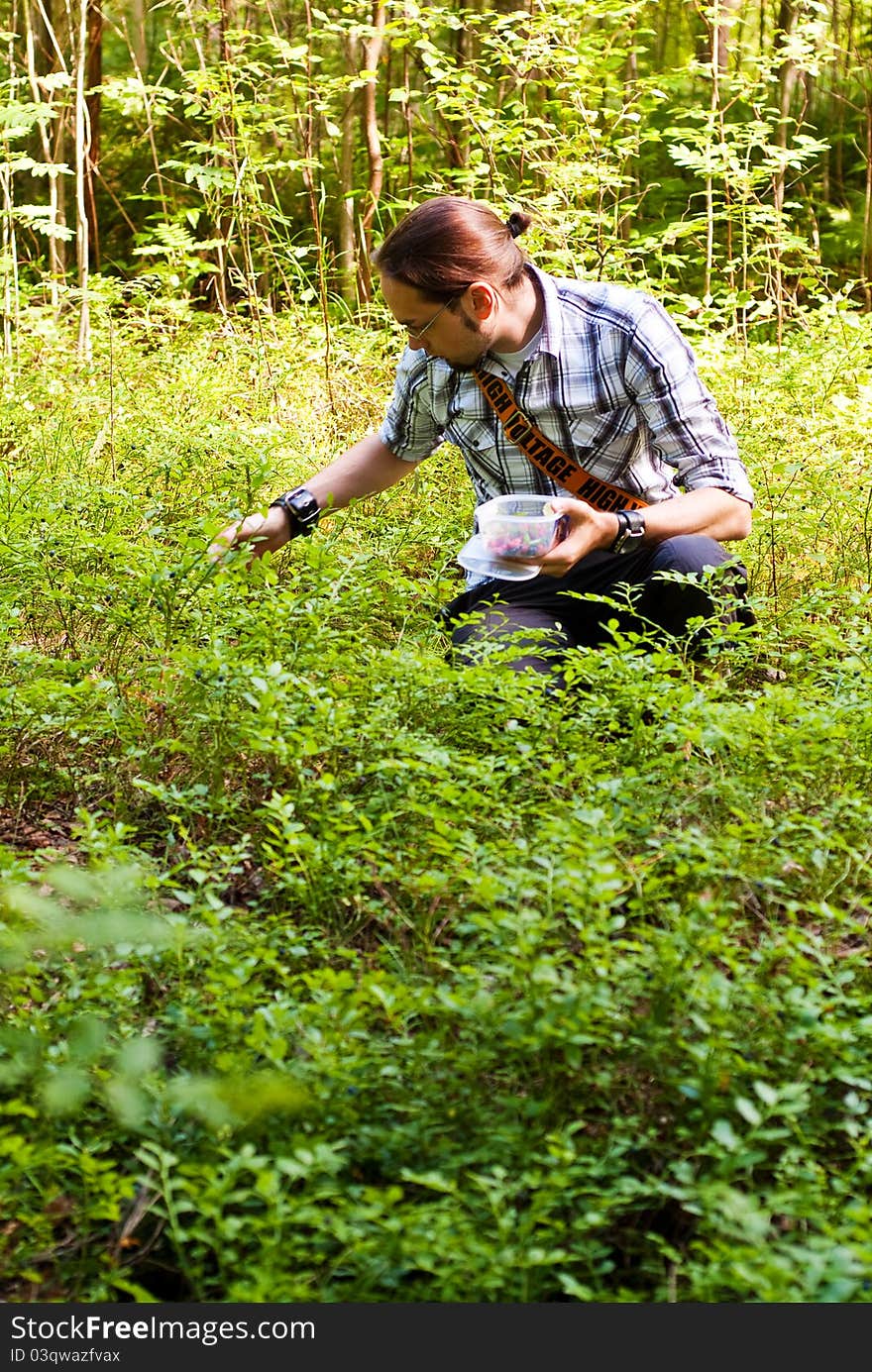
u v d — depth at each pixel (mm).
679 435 3586
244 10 10891
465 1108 1942
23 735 3209
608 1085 1958
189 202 11898
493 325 3396
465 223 3328
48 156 9234
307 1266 1790
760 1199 1909
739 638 3410
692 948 2029
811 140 8547
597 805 2596
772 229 8547
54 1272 1876
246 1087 1820
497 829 2615
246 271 10250
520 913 2053
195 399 6645
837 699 3057
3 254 8352
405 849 2609
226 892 2736
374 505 4875
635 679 3072
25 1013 2123
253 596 3600
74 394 6703
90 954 2270
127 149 12328
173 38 9500
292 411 6641
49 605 4039
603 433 3615
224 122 8672
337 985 2049
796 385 6250
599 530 3414
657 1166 1933
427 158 11578
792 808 2848
